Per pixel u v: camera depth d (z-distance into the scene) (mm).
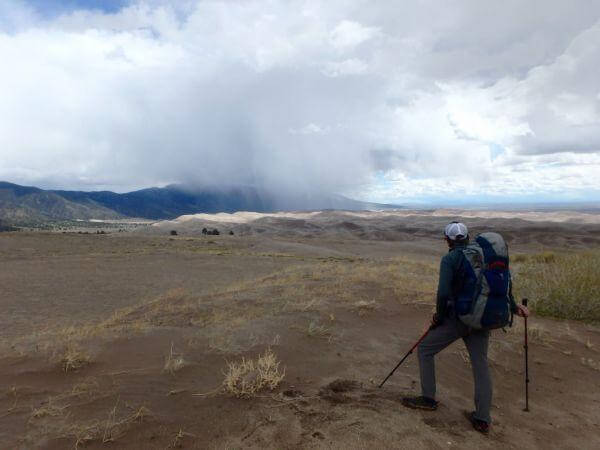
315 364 5246
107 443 3363
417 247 58031
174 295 11938
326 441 3521
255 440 3490
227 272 27328
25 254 34469
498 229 124250
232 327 6625
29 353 5473
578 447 4027
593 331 8031
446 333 4176
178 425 3650
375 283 11102
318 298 9148
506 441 3947
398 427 3834
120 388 4297
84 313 15266
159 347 5645
